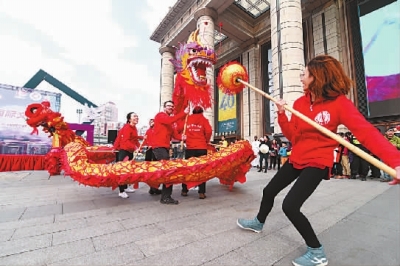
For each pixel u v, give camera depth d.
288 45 8.84
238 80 2.62
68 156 3.70
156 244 1.96
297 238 2.12
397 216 2.81
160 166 3.31
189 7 15.20
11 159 8.34
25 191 4.44
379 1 10.33
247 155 4.18
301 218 1.61
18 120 10.71
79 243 1.97
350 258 1.75
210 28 13.01
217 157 3.69
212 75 11.71
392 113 9.47
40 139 11.05
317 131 1.69
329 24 11.67
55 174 7.06
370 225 2.50
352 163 6.62
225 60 18.59
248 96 15.95
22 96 10.91
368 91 10.20
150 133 4.32
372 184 5.45
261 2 14.50
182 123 4.22
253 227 2.25
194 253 1.80
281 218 2.74
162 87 18.02
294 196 1.63
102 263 1.63
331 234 2.26
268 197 2.10
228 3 12.88
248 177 6.96
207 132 4.30
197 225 2.46
